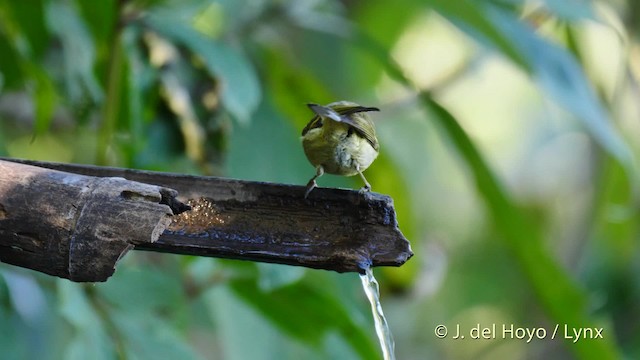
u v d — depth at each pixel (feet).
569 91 33.01
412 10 49.98
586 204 52.44
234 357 34.35
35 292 31.78
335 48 47.88
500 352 61.00
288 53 44.93
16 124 43.34
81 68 34.09
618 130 40.52
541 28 44.83
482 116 67.31
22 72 33.55
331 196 21.74
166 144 32.96
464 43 61.62
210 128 32.89
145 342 29.78
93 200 19.52
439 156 65.41
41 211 19.54
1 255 20.03
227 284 32.99
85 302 28.84
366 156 24.76
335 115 22.18
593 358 33.35
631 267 46.85
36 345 32.40
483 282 61.77
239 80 30.04
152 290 31.17
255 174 32.58
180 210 19.99
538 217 62.59
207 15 41.39
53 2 33.71
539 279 33.35
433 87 49.96
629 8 45.39
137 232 19.33
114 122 32.50
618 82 37.60
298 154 33.50
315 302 31.83
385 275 39.60
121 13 31.24
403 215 37.93
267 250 21.58
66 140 43.47
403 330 61.21
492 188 32.94
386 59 35.47
